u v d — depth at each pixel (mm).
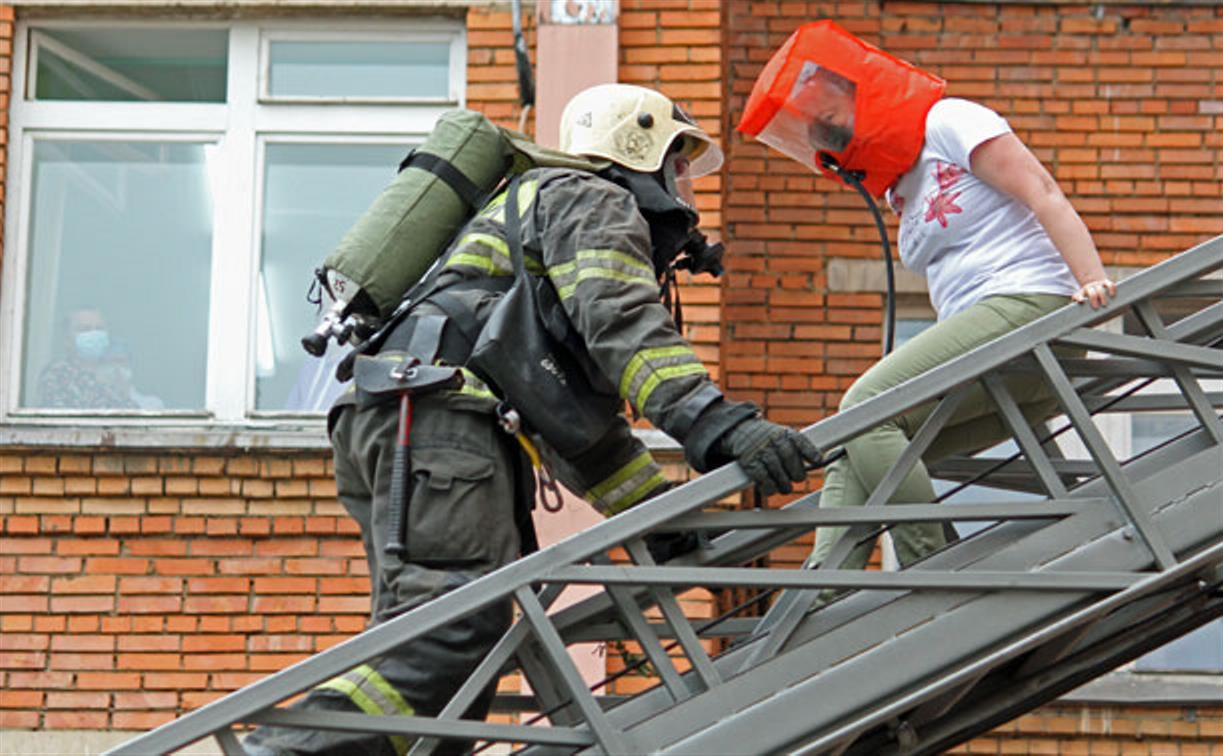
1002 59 16000
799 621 8375
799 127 9266
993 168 8828
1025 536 8609
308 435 14062
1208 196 15805
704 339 14180
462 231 8617
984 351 8312
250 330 14742
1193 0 16016
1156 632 9477
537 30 14602
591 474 8688
